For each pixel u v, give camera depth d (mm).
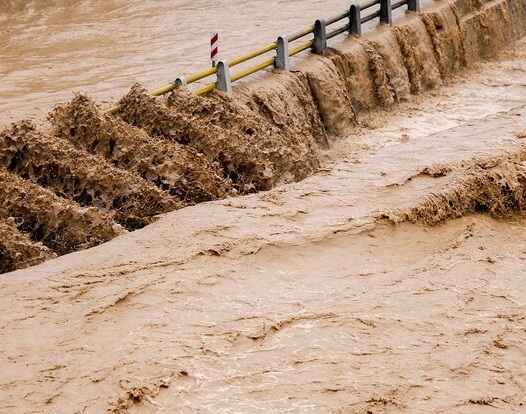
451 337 16219
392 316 16844
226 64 28484
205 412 13523
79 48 37625
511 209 22250
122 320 16062
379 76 34719
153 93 26922
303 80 31578
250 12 43781
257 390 14188
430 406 14078
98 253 19062
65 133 25156
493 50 43062
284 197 22031
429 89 38000
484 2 43219
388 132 32812
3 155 23750
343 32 36031
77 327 15805
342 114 32438
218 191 23859
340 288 18000
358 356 15406
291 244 19406
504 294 18094
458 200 21766
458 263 19406
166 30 40656
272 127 27297
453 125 33438
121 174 22953
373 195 21953
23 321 16016
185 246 19047
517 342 16234
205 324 16047
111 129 24469
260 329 15922
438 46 38688
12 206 21438
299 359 15172
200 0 46656
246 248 19016
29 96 30719
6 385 14023
